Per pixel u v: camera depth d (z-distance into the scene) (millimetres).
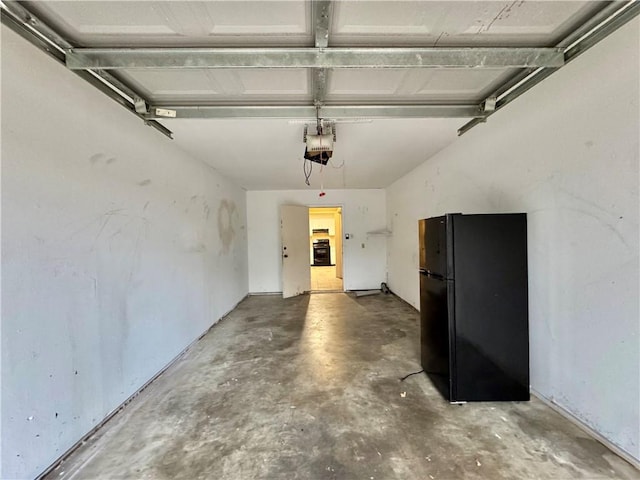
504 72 1948
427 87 2125
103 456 1708
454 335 2182
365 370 2762
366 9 1381
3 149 1378
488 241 2170
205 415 2096
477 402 2189
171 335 2992
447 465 1601
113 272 2143
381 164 4305
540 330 2139
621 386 1592
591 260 1734
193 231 3582
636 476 1487
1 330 1359
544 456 1642
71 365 1753
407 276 5211
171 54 1628
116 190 2182
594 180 1692
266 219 6504
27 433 1470
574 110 1794
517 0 1336
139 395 2383
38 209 1552
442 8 1385
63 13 1364
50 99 1625
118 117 2205
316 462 1643
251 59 1662
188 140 3021
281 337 3715
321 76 1904
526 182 2211
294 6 1358
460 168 3150
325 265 12203
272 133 2873
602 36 1549
